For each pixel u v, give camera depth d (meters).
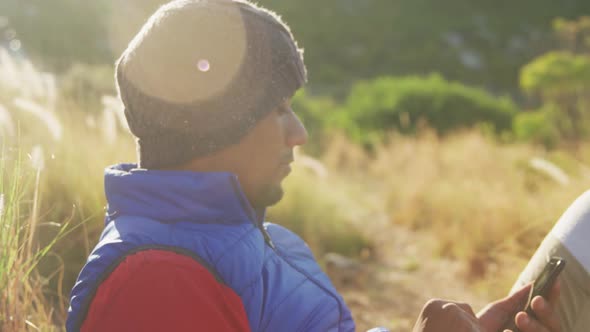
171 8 0.97
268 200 1.05
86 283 0.93
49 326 1.95
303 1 33.50
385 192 8.38
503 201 5.46
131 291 0.85
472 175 7.81
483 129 13.20
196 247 0.94
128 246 0.93
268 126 0.99
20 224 2.11
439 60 30.03
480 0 36.38
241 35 0.94
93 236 3.33
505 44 32.47
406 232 6.49
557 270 1.06
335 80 27.81
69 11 26.23
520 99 25.92
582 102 12.85
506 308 1.14
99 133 5.02
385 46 31.25
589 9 36.03
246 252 0.97
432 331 0.98
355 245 5.68
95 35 26.00
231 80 0.94
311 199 6.02
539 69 14.02
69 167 3.70
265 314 1.00
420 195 7.05
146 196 0.98
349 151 11.59
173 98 0.94
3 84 4.46
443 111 13.69
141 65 0.96
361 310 3.96
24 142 3.38
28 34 24.67
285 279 1.05
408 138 11.59
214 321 0.87
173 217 0.96
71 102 5.27
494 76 29.52
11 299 1.67
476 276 4.70
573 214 1.16
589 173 5.55
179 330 0.84
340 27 31.94
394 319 3.85
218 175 0.95
